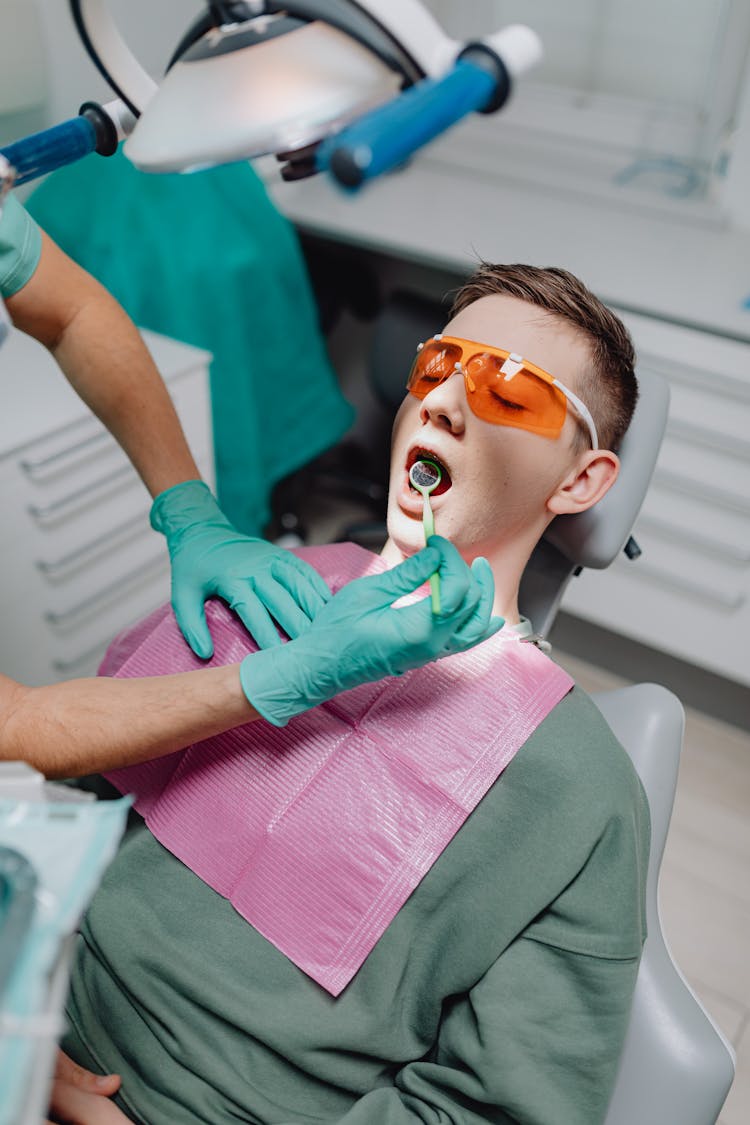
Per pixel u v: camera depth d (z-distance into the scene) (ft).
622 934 2.70
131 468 5.32
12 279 3.29
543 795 2.79
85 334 3.47
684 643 6.33
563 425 3.01
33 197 6.24
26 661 5.23
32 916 1.49
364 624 2.51
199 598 3.22
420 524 3.10
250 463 6.95
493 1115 2.65
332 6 1.88
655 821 3.43
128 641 3.59
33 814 1.70
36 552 4.96
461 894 2.77
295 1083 2.79
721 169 6.98
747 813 6.06
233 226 6.42
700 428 5.63
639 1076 2.79
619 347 3.16
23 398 4.93
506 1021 2.63
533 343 3.03
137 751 2.73
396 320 6.36
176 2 6.16
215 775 3.00
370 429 9.09
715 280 6.14
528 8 7.57
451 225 6.91
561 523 3.65
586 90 7.63
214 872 2.93
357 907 2.76
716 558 5.89
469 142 8.23
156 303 6.40
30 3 5.67
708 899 5.52
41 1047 1.48
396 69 1.88
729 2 6.67
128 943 2.90
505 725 2.87
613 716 3.71
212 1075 2.75
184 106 1.97
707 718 6.79
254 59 1.92
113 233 6.17
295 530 8.15
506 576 3.24
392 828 2.80
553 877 2.71
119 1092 2.88
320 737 2.94
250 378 6.79
